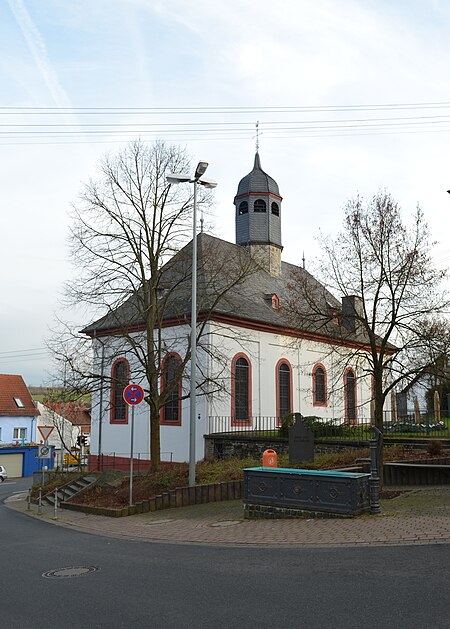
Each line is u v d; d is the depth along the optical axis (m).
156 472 21.27
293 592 6.82
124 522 15.02
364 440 21.84
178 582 7.68
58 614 6.54
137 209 22.25
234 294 30.73
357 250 17.08
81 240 22.12
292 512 12.62
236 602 6.59
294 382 32.56
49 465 52.75
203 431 26.52
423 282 16.64
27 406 57.50
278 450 23.80
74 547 11.38
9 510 21.36
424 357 16.42
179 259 24.30
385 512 12.10
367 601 6.30
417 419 26.25
